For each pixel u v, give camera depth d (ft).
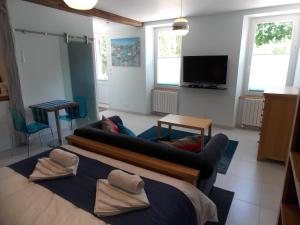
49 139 13.14
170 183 5.13
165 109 17.97
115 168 5.80
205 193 6.49
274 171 9.43
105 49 21.30
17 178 5.31
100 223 3.89
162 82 18.53
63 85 14.30
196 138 6.49
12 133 11.89
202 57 14.71
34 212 4.15
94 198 4.60
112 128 8.10
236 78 14.14
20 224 3.90
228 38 13.83
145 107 18.67
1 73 11.56
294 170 3.61
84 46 15.03
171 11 13.32
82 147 7.26
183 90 16.49
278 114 9.46
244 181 8.68
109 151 6.51
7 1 10.83
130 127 15.60
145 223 3.95
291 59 13.21
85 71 15.34
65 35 13.73
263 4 11.70
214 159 5.59
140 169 5.76
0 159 10.62
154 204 4.41
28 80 12.41
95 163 6.05
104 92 22.61
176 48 17.06
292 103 9.08
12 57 11.12
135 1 11.05
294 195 4.65
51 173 5.35
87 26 15.06
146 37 17.04
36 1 9.79
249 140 12.98
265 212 6.93
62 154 5.74
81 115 13.51
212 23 14.15
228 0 10.93
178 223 4.17
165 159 5.84
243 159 10.54
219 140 6.60
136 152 6.32
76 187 4.97
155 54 18.21
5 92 11.50
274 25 13.34
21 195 4.66
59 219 3.97
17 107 11.57
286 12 12.32
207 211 5.40
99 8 12.48
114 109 20.81
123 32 18.04
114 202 4.33
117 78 19.67
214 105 15.39
